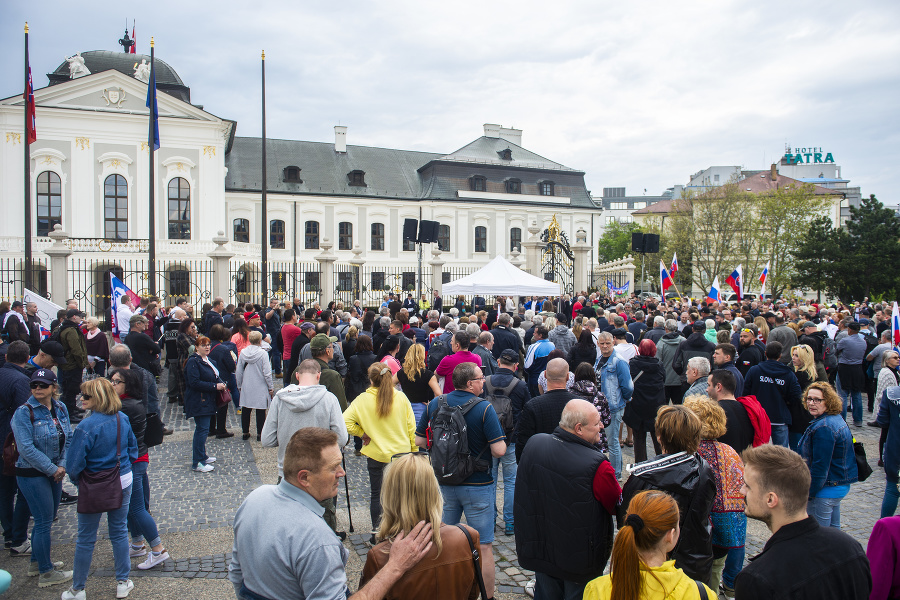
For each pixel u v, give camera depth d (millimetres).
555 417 5402
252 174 44250
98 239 31625
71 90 33812
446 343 10188
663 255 48281
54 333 11938
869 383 12219
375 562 2857
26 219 18578
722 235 44594
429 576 2828
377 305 28750
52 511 5492
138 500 5695
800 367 8055
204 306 16359
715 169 87500
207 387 8688
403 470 2918
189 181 36406
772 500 3002
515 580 5547
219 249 20719
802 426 7426
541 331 9961
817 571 2811
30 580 5523
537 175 51500
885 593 3027
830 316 15328
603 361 8070
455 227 48219
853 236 37625
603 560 3977
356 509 7312
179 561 5910
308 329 10906
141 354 10844
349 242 45938
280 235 44000
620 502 3965
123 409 5668
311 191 44938
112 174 34844
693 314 13820
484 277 18000
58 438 5527
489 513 5117
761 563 2926
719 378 5703
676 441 3945
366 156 50469
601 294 26938
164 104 35562
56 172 33750
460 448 5008
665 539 2848
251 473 8641
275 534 2879
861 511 7359
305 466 2982
